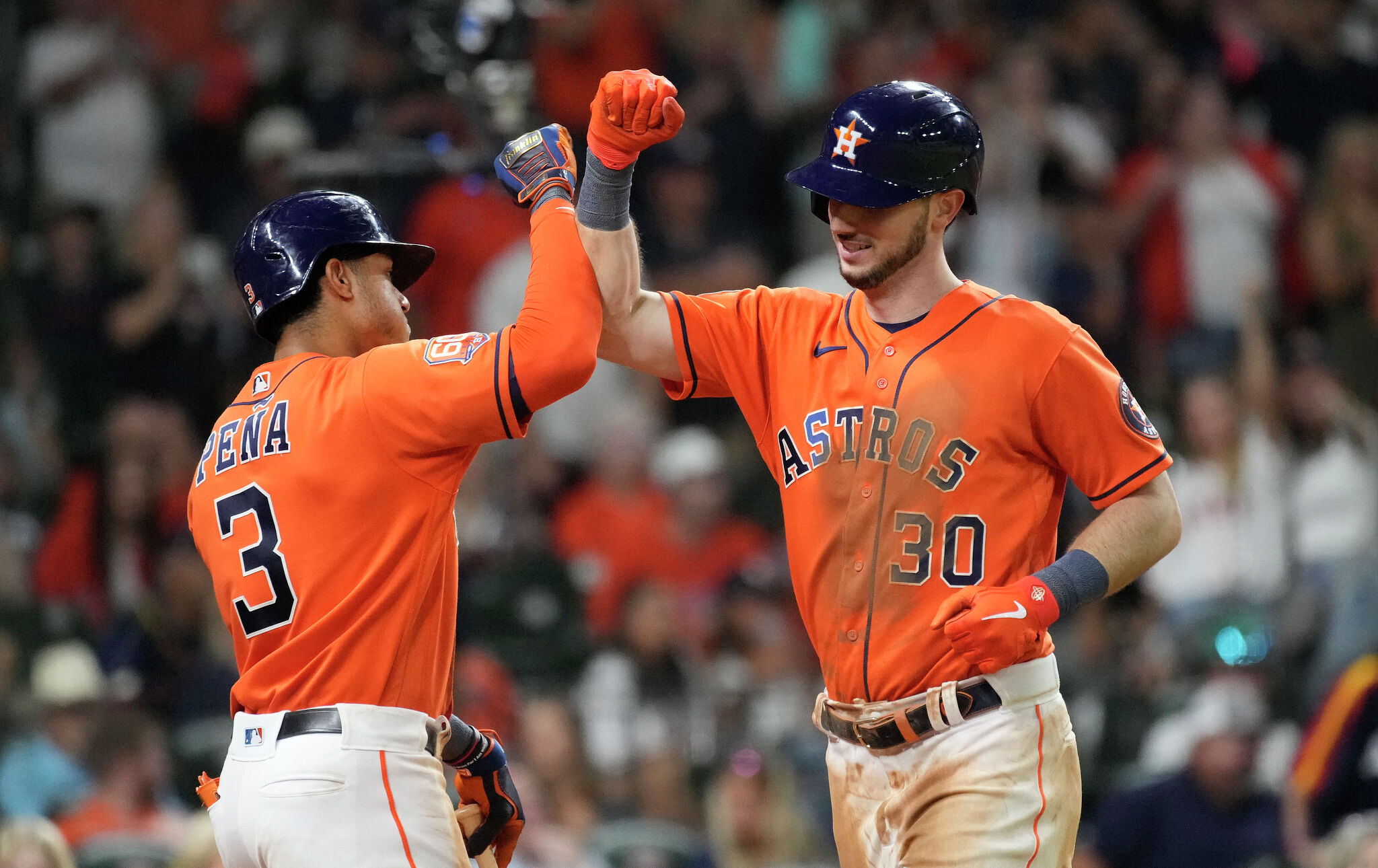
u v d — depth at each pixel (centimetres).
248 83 4250
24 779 2788
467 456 1347
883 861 1393
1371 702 2592
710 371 1459
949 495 1350
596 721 2962
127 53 4297
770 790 2792
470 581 3256
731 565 3528
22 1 4278
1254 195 4306
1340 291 4338
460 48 2009
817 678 3111
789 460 1411
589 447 3797
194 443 3784
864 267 1373
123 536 3425
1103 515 1357
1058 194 4284
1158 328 4203
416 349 1323
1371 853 2248
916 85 1387
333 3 4241
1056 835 1363
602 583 3406
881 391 1369
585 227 1408
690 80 4403
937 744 1355
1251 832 2775
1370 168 4397
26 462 3569
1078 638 3256
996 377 1349
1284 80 4778
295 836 1281
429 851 1303
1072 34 4691
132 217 3972
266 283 1381
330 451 1317
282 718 1309
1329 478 3491
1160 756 2988
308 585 1314
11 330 3781
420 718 1327
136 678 3075
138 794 2711
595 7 4284
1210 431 3528
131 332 3841
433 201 3834
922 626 1352
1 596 3256
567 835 2741
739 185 4334
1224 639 3108
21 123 4219
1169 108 4547
